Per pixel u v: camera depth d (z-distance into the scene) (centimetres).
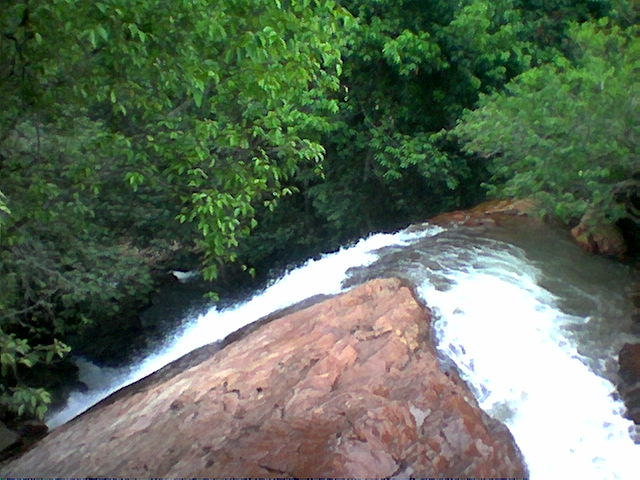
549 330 688
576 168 833
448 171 1272
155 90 678
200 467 480
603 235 896
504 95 1045
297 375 568
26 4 556
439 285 742
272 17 630
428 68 1253
